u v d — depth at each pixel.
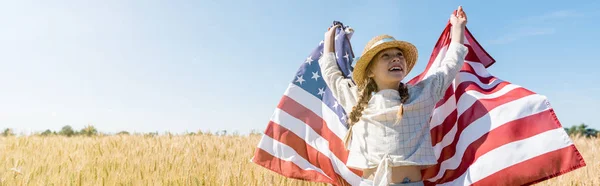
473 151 3.64
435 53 4.48
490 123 3.62
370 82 3.67
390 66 3.53
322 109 4.57
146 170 5.71
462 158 3.74
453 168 3.87
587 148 9.58
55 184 4.86
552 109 3.38
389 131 3.41
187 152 7.81
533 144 3.35
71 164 6.44
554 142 3.27
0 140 11.05
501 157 3.43
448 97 4.18
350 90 3.87
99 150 8.30
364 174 3.57
